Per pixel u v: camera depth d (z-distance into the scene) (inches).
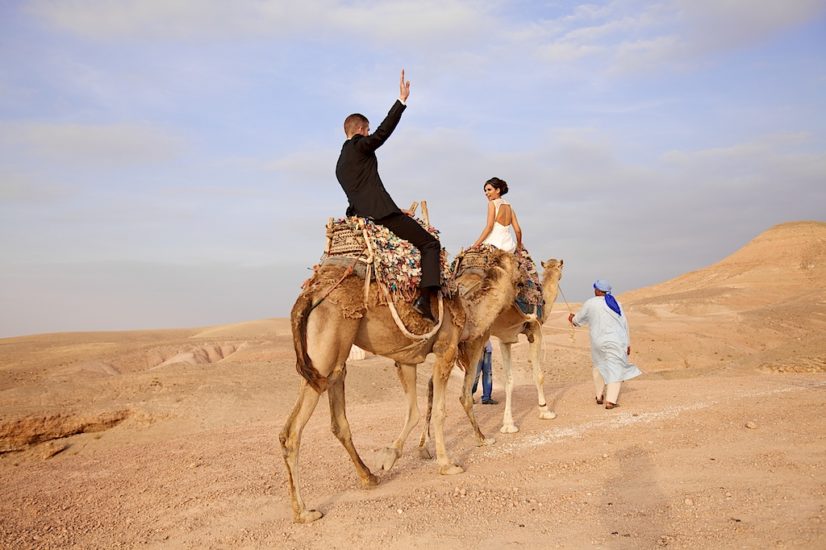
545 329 1264.8
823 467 272.1
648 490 259.0
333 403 278.4
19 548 233.3
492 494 265.0
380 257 268.1
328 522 241.3
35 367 942.4
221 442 405.7
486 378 496.1
